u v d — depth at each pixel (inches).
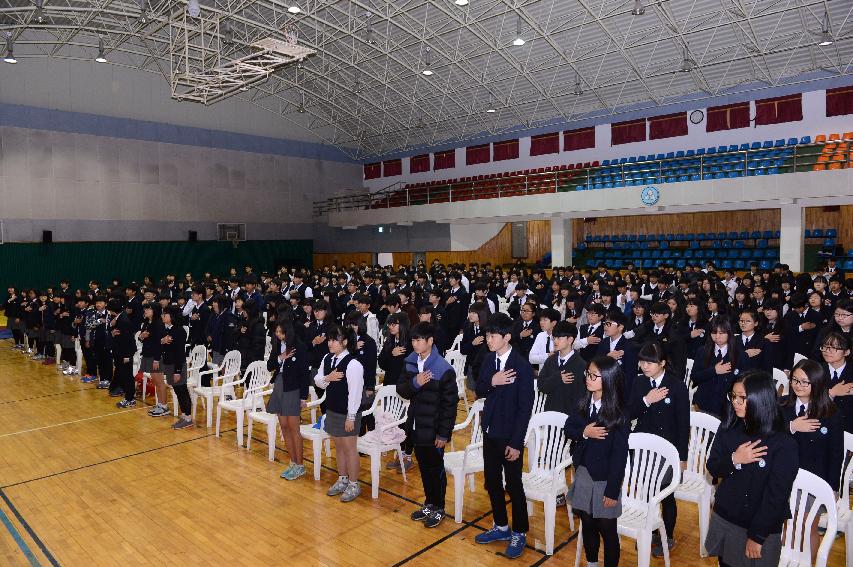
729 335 203.5
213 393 319.9
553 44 711.7
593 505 146.6
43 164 844.0
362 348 237.3
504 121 984.9
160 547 193.2
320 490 236.2
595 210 772.0
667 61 726.5
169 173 965.2
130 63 914.1
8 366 512.4
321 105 1090.1
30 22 732.7
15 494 239.5
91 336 429.4
